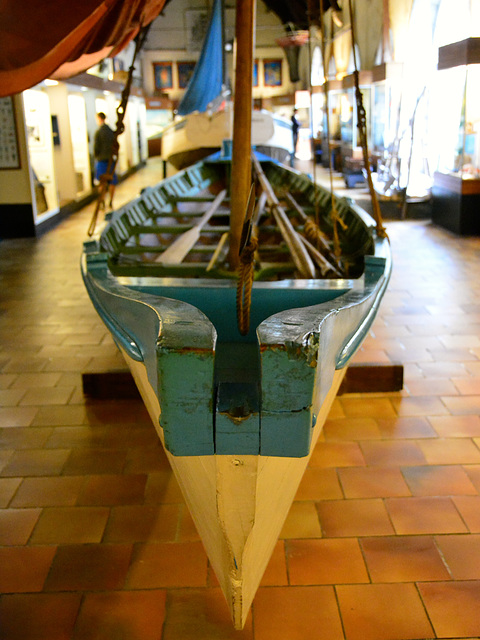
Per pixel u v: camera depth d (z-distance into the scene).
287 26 22.16
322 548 2.53
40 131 9.77
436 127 9.64
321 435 3.40
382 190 11.37
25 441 3.38
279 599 2.27
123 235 5.04
